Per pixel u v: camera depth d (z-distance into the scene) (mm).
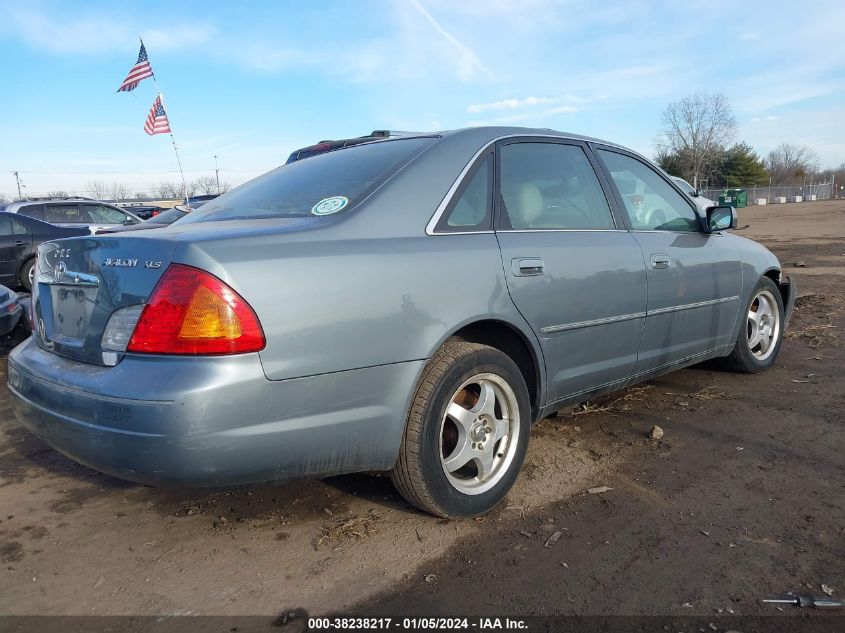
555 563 2486
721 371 4992
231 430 2135
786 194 68438
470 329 2902
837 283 9641
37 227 11438
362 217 2574
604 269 3330
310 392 2279
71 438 2303
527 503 2975
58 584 2439
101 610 2279
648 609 2203
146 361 2174
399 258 2527
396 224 2641
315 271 2312
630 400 4387
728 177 70750
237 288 2158
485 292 2760
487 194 3010
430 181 2834
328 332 2305
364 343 2391
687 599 2250
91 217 14617
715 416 4043
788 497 2967
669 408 4211
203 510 2982
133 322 2221
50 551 2670
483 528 2764
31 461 3605
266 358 2180
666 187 4203
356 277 2393
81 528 2854
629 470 3299
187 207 10836
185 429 2080
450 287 2643
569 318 3152
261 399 2176
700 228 4316
